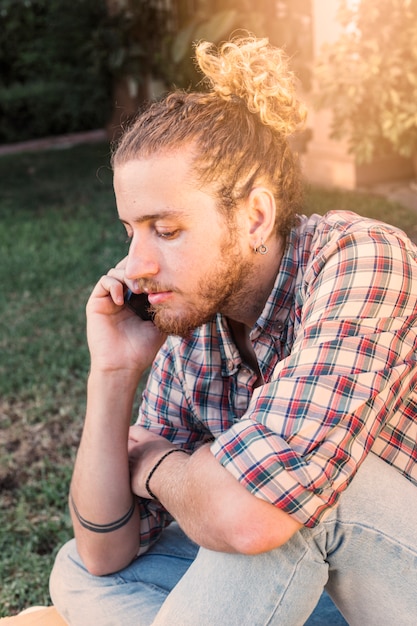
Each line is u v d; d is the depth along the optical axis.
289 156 1.64
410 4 5.76
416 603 1.45
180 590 1.48
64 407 4.07
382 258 1.51
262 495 1.35
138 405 3.92
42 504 3.29
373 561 1.45
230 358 1.76
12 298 5.85
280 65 1.64
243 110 1.57
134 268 1.51
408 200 6.81
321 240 1.61
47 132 14.26
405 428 1.56
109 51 8.83
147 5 8.50
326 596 1.78
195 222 1.49
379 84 5.91
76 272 6.25
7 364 4.67
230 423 1.83
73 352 4.78
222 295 1.56
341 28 6.84
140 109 1.63
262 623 1.43
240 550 1.38
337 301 1.49
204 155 1.48
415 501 1.47
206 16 7.02
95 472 1.77
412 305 1.52
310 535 1.42
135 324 1.80
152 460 1.75
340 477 1.37
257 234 1.57
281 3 7.85
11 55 14.94
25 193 9.30
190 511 1.46
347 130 6.30
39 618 1.98
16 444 3.80
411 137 6.11
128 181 1.49
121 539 1.81
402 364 1.47
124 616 1.78
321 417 1.38
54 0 12.27
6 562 2.89
